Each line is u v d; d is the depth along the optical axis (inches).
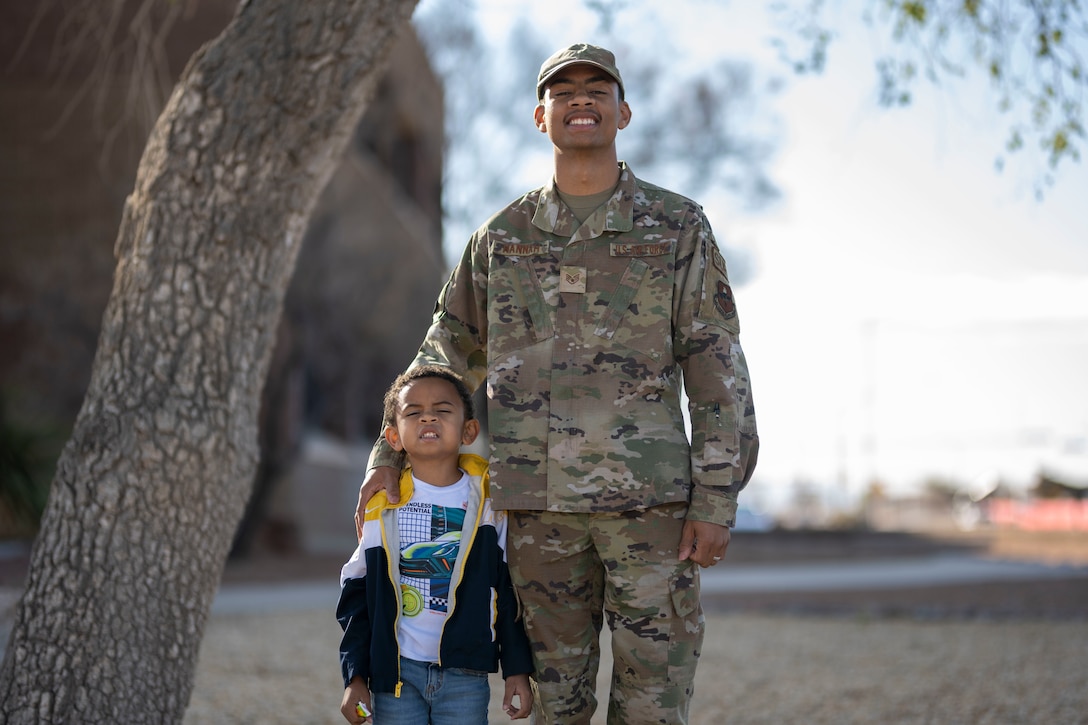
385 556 129.8
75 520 154.9
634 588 130.3
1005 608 458.3
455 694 129.0
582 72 132.9
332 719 242.4
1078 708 244.1
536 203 138.2
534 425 131.9
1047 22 256.7
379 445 137.1
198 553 159.9
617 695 134.5
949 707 252.1
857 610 465.1
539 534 132.2
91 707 149.6
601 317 132.8
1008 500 1884.8
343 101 168.2
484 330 143.6
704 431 130.6
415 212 898.1
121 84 582.2
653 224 134.7
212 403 161.8
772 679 297.0
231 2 592.4
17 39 547.2
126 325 161.8
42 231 661.3
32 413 593.9
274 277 168.6
